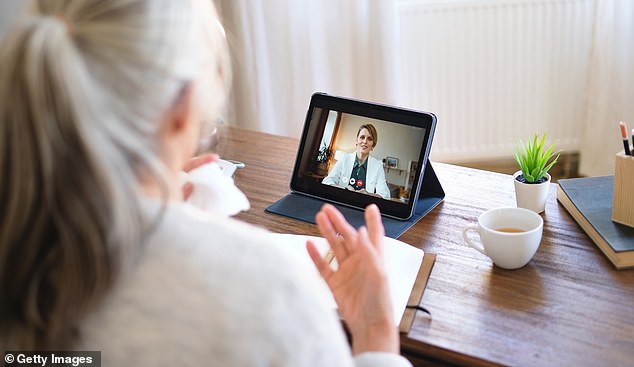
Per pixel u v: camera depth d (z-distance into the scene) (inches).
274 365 22.8
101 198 20.8
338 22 104.3
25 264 21.7
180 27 22.9
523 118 113.3
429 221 48.4
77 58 20.9
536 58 109.3
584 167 113.3
